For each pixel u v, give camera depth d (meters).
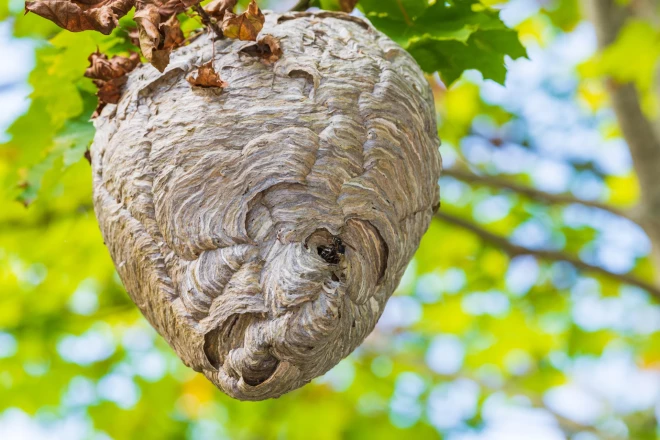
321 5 2.94
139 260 2.73
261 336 2.67
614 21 4.02
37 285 4.39
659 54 3.79
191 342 2.70
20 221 3.98
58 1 2.70
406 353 5.72
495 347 5.43
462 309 5.42
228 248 2.70
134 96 2.78
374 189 2.73
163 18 2.71
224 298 2.69
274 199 2.71
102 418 4.88
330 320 2.66
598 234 5.19
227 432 5.41
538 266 5.12
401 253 2.76
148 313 2.75
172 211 2.72
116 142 2.77
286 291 2.67
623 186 5.61
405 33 2.94
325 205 2.71
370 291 2.73
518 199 5.32
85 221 4.06
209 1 2.82
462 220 3.96
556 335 5.48
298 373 2.69
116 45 2.91
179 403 5.15
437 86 5.12
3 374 4.58
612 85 4.09
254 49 2.78
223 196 2.71
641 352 5.71
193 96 2.76
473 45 2.96
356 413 5.30
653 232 3.99
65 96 2.96
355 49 2.80
